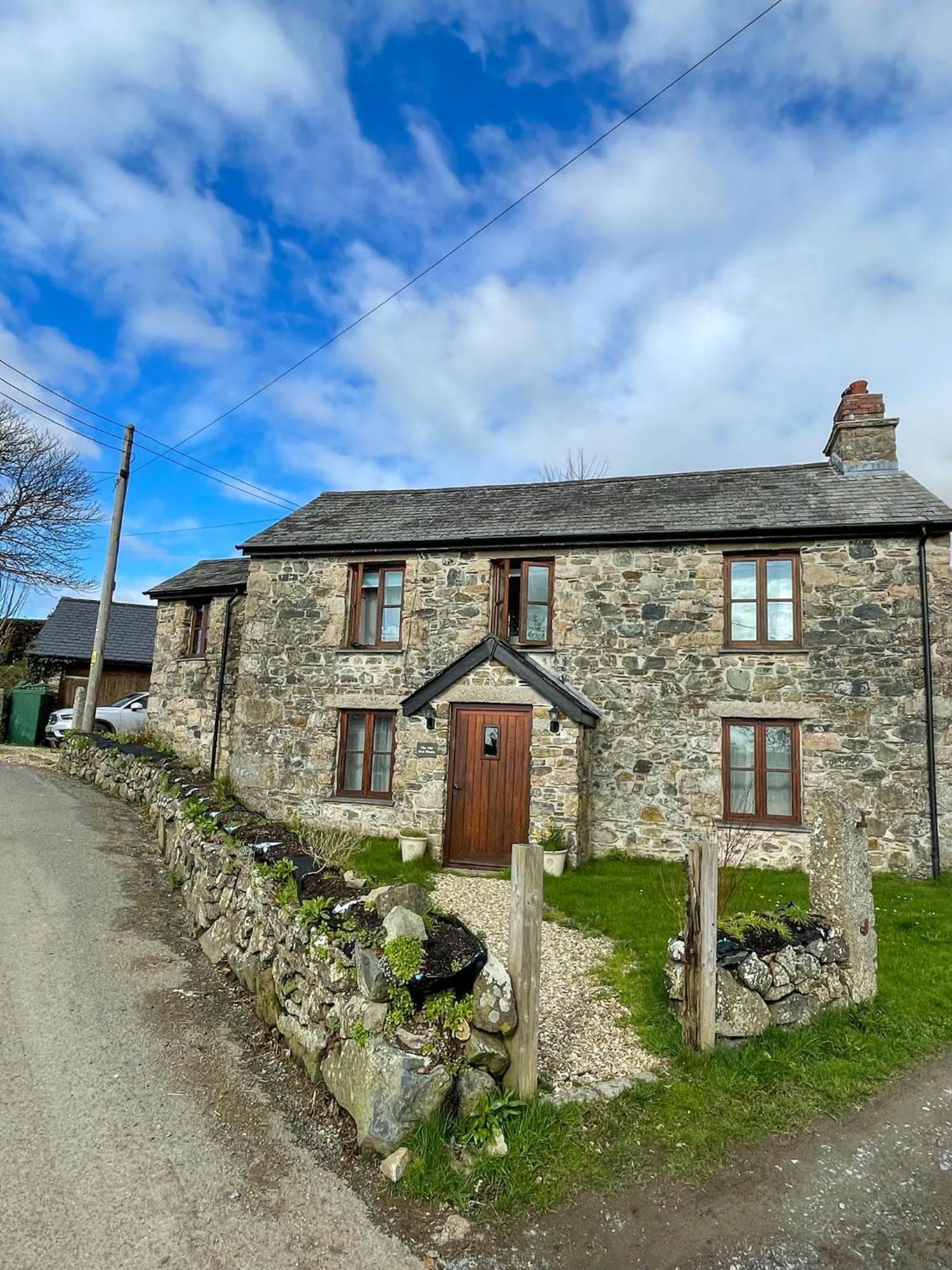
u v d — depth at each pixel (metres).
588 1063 4.43
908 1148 3.75
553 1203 3.24
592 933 7.07
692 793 10.67
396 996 3.67
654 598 11.23
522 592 12.02
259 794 12.89
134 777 11.18
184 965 5.67
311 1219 3.07
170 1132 3.60
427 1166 3.32
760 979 4.65
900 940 6.83
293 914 4.60
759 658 10.67
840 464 12.20
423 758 10.95
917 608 10.16
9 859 7.80
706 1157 3.60
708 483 12.85
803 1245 3.07
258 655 13.28
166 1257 2.81
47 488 22.19
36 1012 4.69
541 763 10.27
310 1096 3.96
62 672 22.64
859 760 10.10
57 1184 3.17
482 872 10.20
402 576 12.84
